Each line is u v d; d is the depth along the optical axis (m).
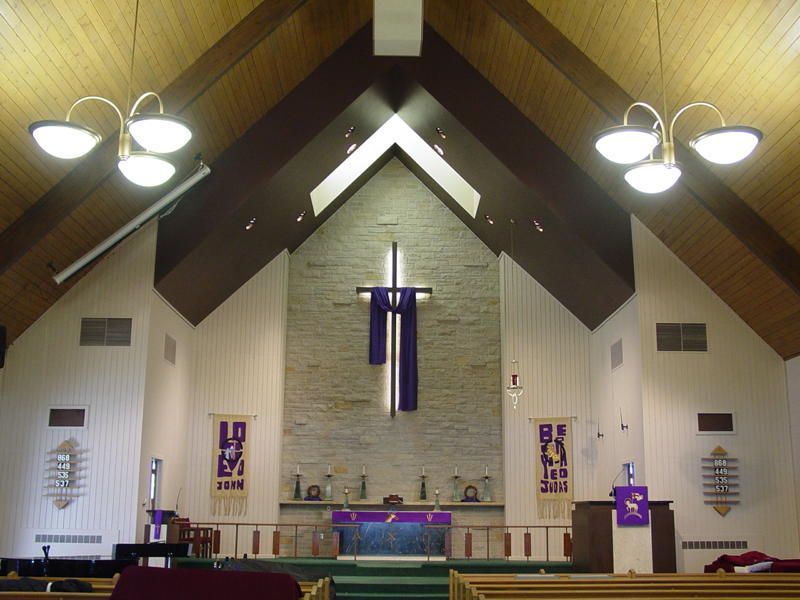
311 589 6.25
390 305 16.89
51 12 8.52
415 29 10.59
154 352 13.44
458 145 14.17
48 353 12.95
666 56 9.86
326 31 12.63
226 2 10.22
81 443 12.71
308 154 13.59
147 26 9.59
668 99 10.44
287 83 13.05
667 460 12.87
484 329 17.09
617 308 14.45
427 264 17.34
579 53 10.85
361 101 13.69
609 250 13.31
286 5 10.77
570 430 16.16
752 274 12.11
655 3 9.29
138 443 12.73
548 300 16.69
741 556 11.86
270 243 15.66
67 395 12.85
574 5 10.23
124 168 8.33
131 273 13.09
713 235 12.11
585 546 11.56
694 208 11.95
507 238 15.92
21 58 8.78
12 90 9.09
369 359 16.84
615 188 13.16
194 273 14.01
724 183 10.95
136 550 11.28
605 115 11.77
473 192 16.33
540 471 16.08
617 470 14.43
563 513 15.87
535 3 10.83
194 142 12.34
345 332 17.00
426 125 14.67
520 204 14.11
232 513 15.55
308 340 16.92
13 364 12.90
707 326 13.21
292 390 16.70
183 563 11.63
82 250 12.41
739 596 6.12
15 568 9.10
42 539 12.45
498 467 16.55
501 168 13.55
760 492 12.78
